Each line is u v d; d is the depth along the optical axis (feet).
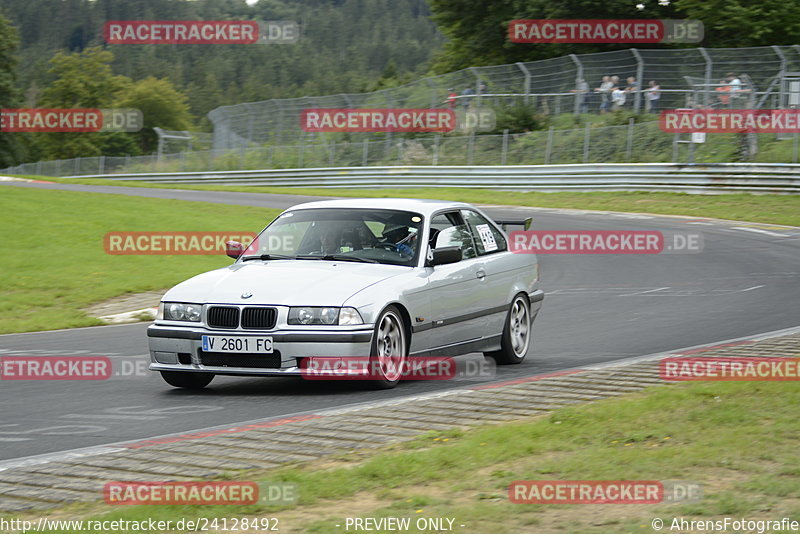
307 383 96.02
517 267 109.60
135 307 165.37
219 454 63.21
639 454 59.67
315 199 396.78
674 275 202.28
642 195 388.16
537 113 471.21
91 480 57.06
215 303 88.48
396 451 63.31
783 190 363.56
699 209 342.44
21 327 143.54
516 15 593.83
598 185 405.59
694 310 151.12
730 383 82.17
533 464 58.29
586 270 216.95
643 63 444.96
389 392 89.04
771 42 533.96
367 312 87.45
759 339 115.14
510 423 71.67
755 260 220.02
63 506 52.06
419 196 421.18
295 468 59.21
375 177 485.15
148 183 536.83
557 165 417.28
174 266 207.72
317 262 96.37
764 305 153.99
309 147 541.75
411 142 500.33
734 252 236.22
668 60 440.04
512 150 459.73
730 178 374.63
